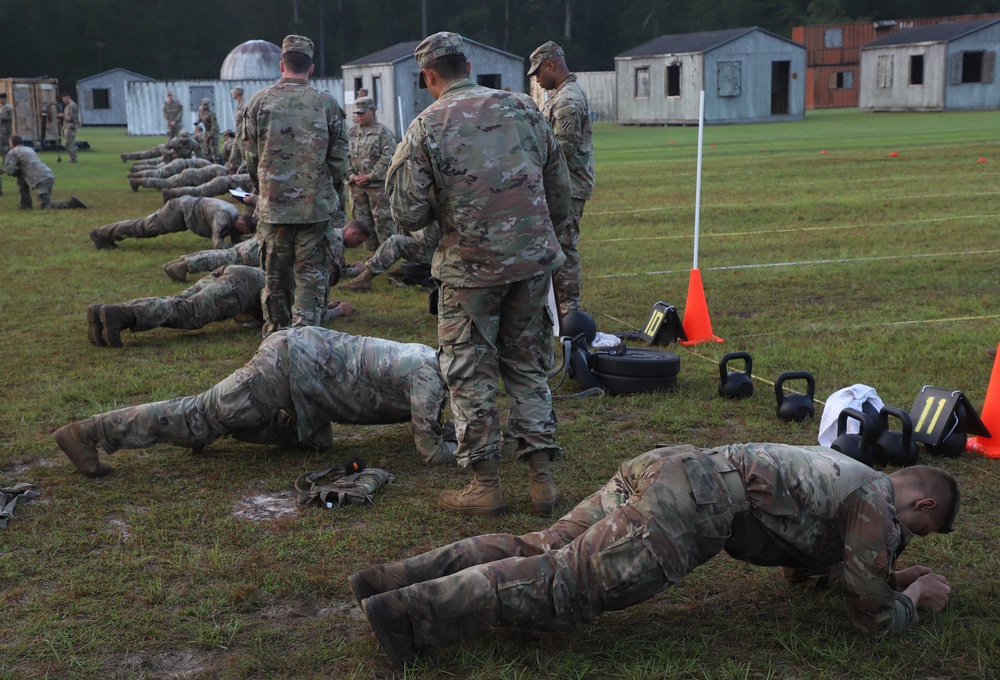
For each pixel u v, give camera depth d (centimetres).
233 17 9231
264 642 336
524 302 430
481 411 430
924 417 512
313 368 479
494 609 304
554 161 444
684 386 632
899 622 323
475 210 416
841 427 495
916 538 409
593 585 303
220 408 472
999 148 2694
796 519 310
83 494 465
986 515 434
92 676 316
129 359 729
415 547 409
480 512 437
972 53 5200
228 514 442
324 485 460
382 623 305
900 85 5256
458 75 435
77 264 1187
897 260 1103
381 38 9138
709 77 4562
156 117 5266
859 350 712
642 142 3597
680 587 371
